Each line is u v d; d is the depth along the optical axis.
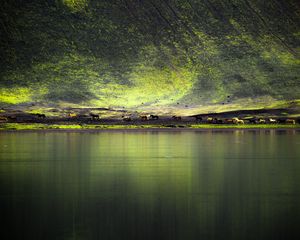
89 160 56.94
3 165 52.72
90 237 27.72
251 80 180.12
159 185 40.34
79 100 169.50
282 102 168.50
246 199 35.34
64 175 45.75
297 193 37.16
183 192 37.59
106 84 178.00
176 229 28.94
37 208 33.19
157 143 80.62
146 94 174.75
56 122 138.88
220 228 29.02
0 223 30.08
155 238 27.52
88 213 32.03
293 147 71.75
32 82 177.12
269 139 88.75
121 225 29.66
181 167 50.75
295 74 182.50
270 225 29.48
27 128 127.31
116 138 93.88
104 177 44.50
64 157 59.84
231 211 32.31
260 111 158.88
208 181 42.12
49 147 73.31
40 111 155.62
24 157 59.94
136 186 39.97
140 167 50.88
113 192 37.66
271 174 45.78
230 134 105.88
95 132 116.31
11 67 182.00
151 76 181.50
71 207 33.41
